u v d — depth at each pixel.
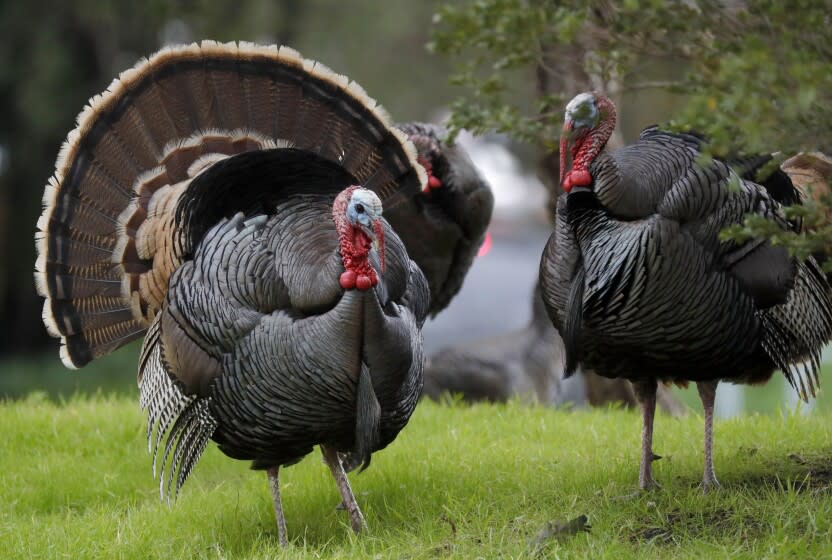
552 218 26.47
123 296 17.30
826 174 17.03
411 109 60.44
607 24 13.06
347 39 55.00
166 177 17.34
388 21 54.03
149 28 46.25
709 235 14.98
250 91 17.52
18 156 51.28
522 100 30.69
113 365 50.31
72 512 18.72
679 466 17.73
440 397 26.62
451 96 59.12
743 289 15.24
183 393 15.62
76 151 17.28
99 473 20.20
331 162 16.28
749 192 15.16
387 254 15.54
